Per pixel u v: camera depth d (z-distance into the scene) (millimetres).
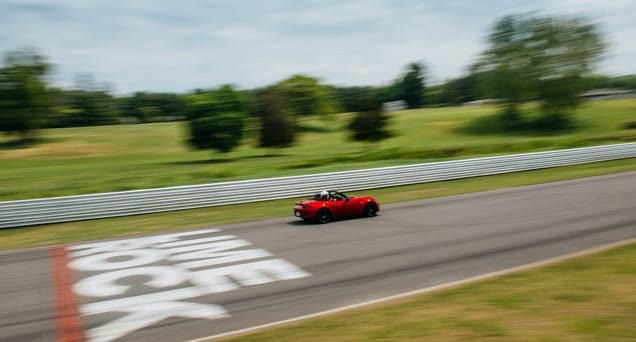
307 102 102188
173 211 18578
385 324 7121
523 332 6551
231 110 53781
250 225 15352
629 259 9773
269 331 7152
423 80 166250
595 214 14648
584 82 67688
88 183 34844
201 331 7410
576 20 67312
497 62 74750
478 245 11766
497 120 80688
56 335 7438
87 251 12680
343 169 29031
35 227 16297
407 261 10672
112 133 86188
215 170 38938
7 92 75875
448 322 7039
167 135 83625
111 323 7844
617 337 6285
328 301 8461
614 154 30156
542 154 27453
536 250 11141
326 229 14234
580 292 7992
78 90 126875
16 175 44344
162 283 9789
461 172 24844
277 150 64000
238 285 9531
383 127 51062
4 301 8984
